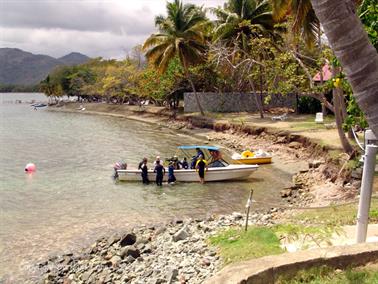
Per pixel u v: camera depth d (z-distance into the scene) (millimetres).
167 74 58875
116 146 39625
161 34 49844
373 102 4648
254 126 38031
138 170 24375
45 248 14531
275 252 10633
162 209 18938
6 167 29719
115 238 14844
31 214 18438
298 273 7469
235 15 42688
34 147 40000
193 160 25031
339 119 21938
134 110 79062
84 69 128750
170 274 10633
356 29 4621
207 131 46500
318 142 27172
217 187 22812
